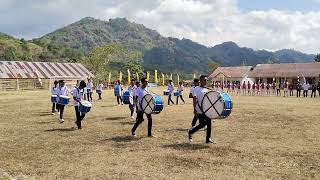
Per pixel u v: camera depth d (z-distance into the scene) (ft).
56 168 30.40
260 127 52.54
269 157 34.04
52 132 48.93
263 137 44.29
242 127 52.54
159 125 54.80
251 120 60.49
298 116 66.13
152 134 46.68
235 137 44.32
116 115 68.80
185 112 74.18
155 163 31.86
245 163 31.86
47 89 209.36
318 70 253.85
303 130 49.73
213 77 302.25
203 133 47.19
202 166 30.89
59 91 58.59
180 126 53.67
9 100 113.39
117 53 320.91
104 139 43.34
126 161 32.58
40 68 220.23
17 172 29.27
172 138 43.75
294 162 32.14
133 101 62.34
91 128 52.29
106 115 68.85
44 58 518.78
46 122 59.41
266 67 280.92
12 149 38.09
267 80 272.72
